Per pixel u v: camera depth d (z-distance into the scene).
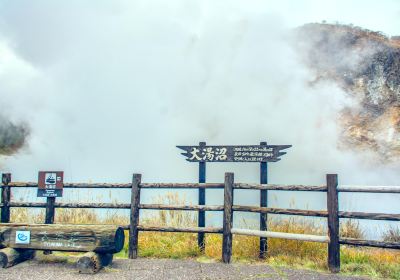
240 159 7.11
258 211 6.40
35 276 5.46
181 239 7.84
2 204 7.12
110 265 6.14
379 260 6.44
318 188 6.09
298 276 5.57
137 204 6.75
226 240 6.41
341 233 8.61
